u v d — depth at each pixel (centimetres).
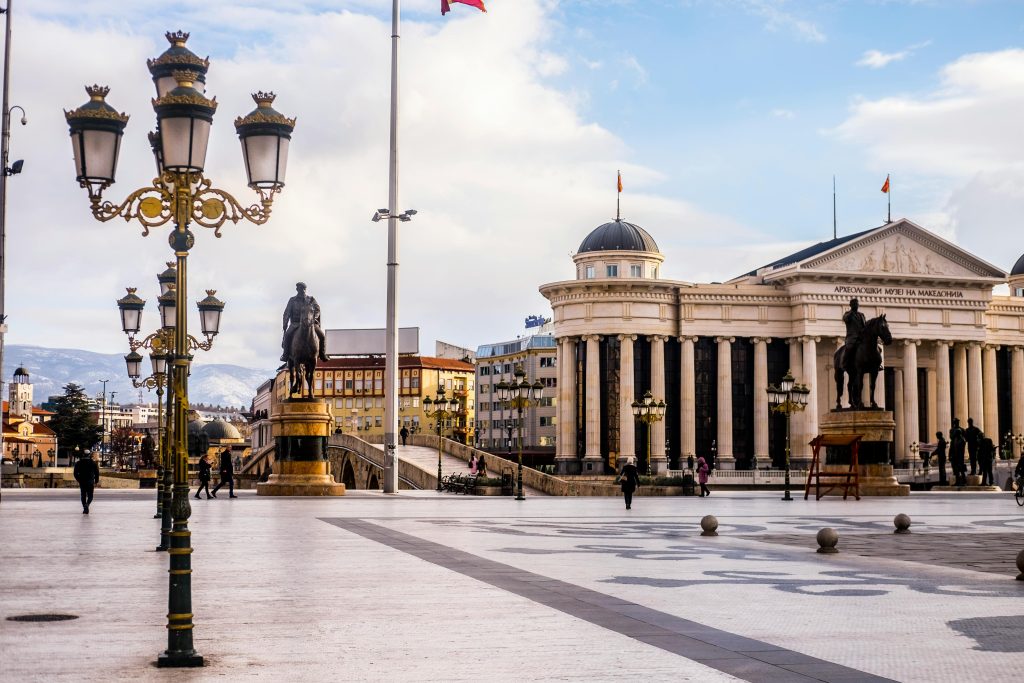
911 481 10681
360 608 1543
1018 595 1755
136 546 2502
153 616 1470
